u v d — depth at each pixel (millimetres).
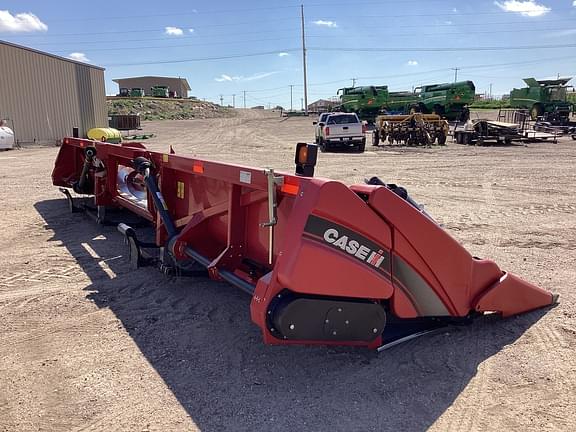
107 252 6168
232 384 3209
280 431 2744
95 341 3814
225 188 4500
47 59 31703
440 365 3414
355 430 2748
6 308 4441
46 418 2863
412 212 3236
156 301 4609
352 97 47719
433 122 25891
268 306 2984
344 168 15688
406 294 3363
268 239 3863
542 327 3961
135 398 3059
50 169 15688
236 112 89062
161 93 92375
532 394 3072
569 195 10359
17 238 6871
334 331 3115
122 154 6473
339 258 3033
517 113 29703
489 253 6121
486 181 12484
